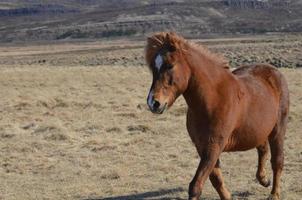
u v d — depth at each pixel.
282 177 11.15
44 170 12.27
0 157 13.47
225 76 8.26
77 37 164.25
